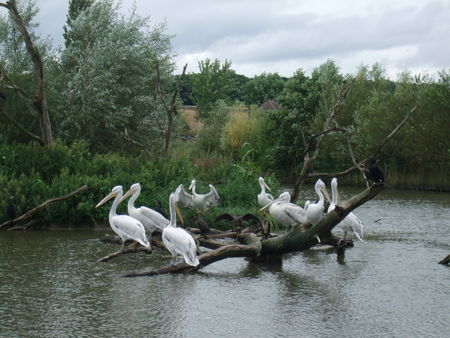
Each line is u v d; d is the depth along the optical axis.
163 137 31.22
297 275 13.52
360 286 12.53
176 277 13.07
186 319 10.07
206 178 25.17
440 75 39.81
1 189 19.61
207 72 80.56
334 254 16.20
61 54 30.48
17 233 18.58
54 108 27.97
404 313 10.63
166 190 20.84
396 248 17.16
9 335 9.09
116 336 9.16
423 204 30.64
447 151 39.50
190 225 19.48
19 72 27.55
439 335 9.47
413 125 41.06
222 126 55.66
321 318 10.27
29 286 11.98
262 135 50.78
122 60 29.61
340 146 44.94
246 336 9.30
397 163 42.53
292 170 49.41
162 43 31.44
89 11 31.31
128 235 14.09
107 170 22.16
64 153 21.81
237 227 16.84
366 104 47.19
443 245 17.70
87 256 15.11
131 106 29.64
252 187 23.52
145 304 10.89
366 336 9.38
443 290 12.24
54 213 19.42
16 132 24.17
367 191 13.30
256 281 12.87
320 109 48.66
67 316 10.09
